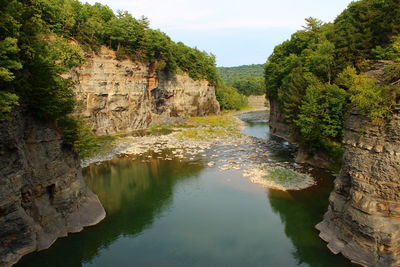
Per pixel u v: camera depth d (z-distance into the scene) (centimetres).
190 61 11144
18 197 2166
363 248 2120
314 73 5316
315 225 2814
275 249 2453
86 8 7156
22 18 2328
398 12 4403
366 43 4747
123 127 7725
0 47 1841
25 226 2217
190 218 3012
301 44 6994
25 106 2419
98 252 2419
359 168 2194
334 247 2361
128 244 2536
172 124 8981
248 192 3678
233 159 5184
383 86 2242
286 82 6350
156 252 2420
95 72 6788
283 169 4406
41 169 2492
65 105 2742
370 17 4797
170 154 5578
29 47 2319
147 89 8831
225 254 2388
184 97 10662
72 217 2748
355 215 2173
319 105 4447
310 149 4778
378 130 2109
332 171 4331
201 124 9450
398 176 1966
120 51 7425
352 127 2364
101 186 3947
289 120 5584
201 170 4584
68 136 2798
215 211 3166
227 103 14962
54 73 2638
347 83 4241
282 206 3262
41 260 2266
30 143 2450
